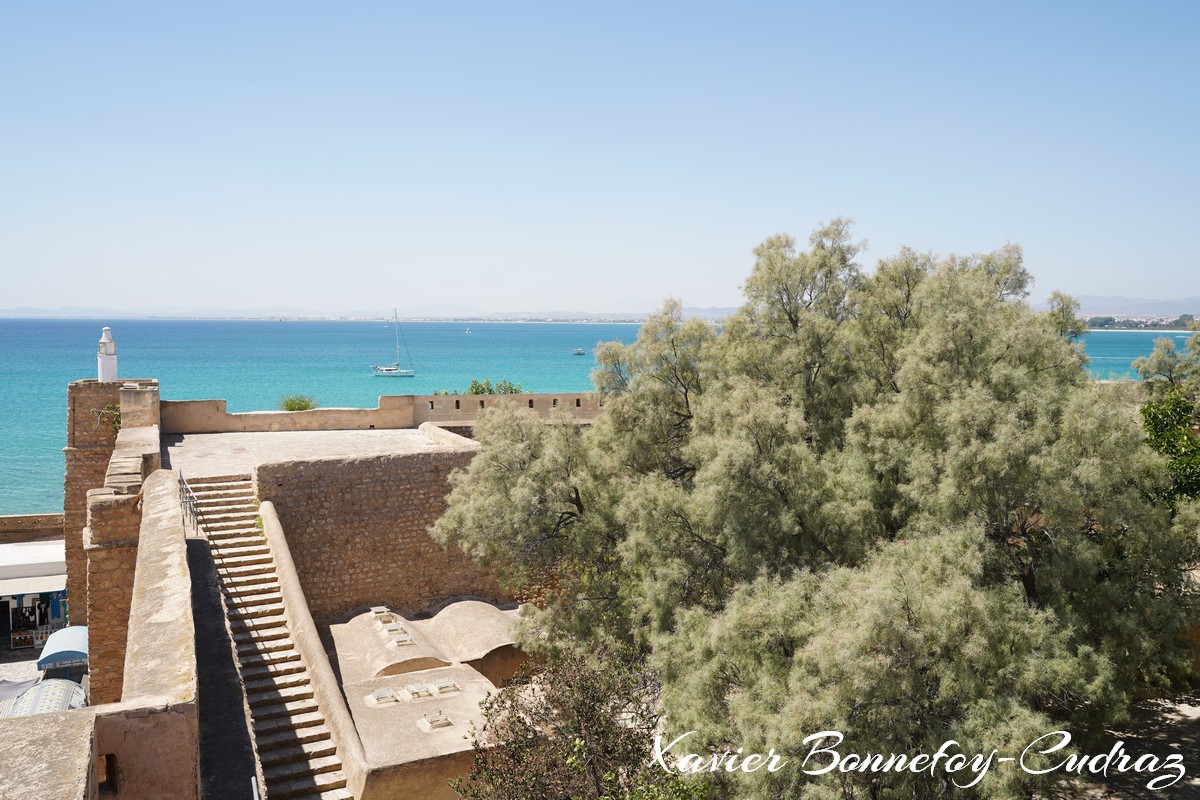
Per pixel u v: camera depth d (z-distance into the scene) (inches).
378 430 1179.3
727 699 579.2
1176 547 649.0
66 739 249.9
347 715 560.1
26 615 1104.2
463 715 591.8
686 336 848.3
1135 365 1162.6
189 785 289.1
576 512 786.2
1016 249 845.8
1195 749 654.5
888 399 744.3
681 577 662.5
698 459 751.7
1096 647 622.5
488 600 913.5
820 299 819.4
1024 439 595.2
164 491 680.4
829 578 572.7
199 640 513.0
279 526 743.7
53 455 2696.9
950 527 599.2
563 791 473.4
